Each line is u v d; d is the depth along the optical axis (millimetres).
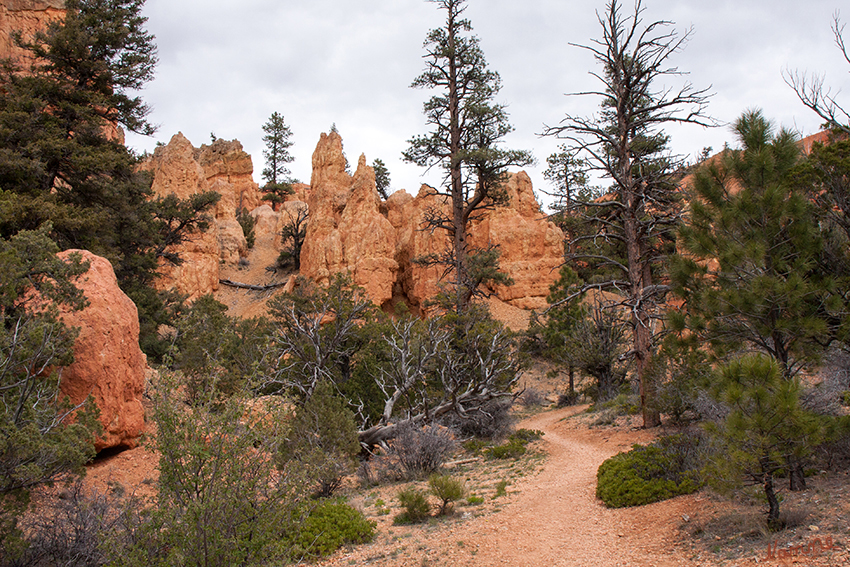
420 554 8828
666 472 10984
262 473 6387
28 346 8672
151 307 28656
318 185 58750
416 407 21375
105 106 25641
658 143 21609
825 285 8477
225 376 15789
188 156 54250
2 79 23062
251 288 53812
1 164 18922
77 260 10523
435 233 49375
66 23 24359
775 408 6875
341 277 25125
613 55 19844
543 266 49344
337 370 24453
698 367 13531
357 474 16734
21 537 7805
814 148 9438
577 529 9422
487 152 32562
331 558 9047
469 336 23938
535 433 22016
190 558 5664
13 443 7230
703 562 6711
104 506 8617
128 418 13320
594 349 29219
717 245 9352
